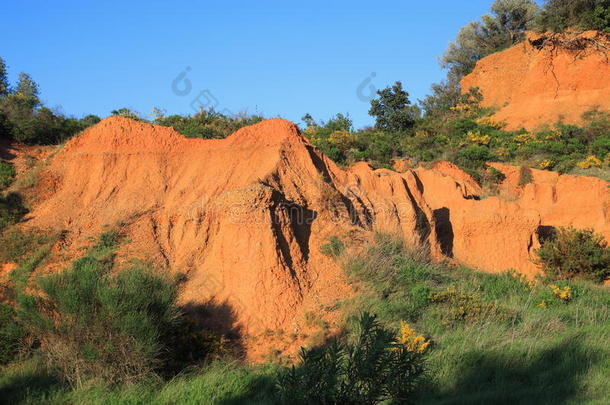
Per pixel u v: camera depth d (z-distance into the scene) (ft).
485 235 68.39
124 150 64.80
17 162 69.05
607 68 175.73
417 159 121.49
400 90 166.20
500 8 242.17
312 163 62.85
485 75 212.23
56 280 40.88
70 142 67.56
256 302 47.37
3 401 35.19
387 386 26.03
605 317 48.96
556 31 186.80
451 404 31.50
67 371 38.65
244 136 64.85
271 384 37.09
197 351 42.96
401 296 50.34
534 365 37.14
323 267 52.31
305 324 46.34
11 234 56.85
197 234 55.26
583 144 145.69
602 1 185.16
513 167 122.11
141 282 41.11
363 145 122.31
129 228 56.85
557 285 58.49
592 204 81.82
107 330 38.40
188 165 63.93
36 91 130.21
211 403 34.68
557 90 180.24
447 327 46.16
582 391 32.40
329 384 25.68
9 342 42.14
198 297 49.26
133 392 36.09
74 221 58.70
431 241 66.44
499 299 54.49
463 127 160.15
